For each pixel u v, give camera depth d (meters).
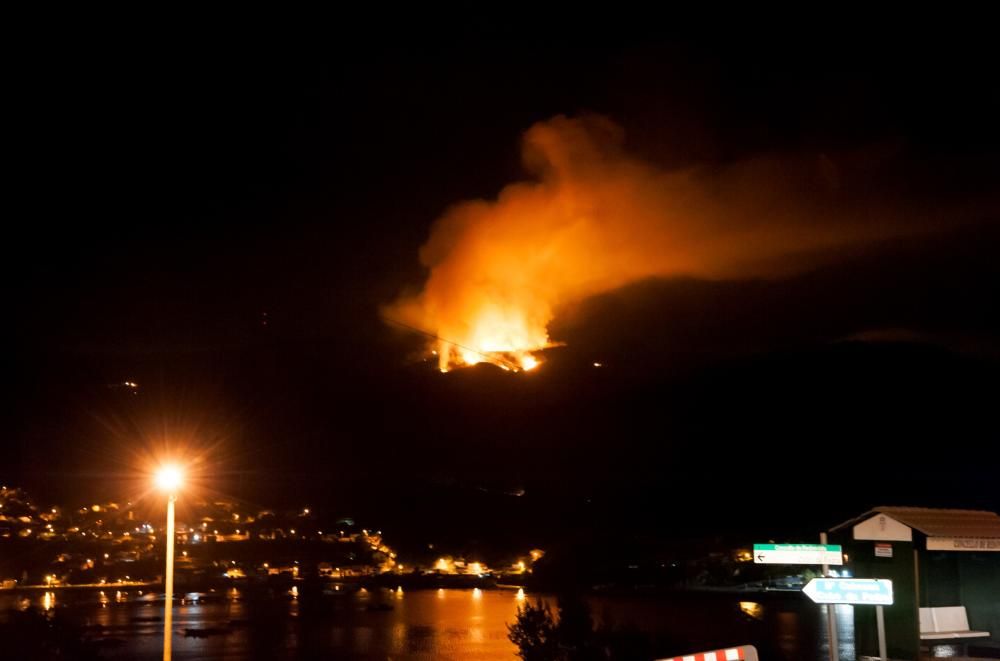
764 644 21.36
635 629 19.19
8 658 24.48
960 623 17.70
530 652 18.86
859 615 16.12
